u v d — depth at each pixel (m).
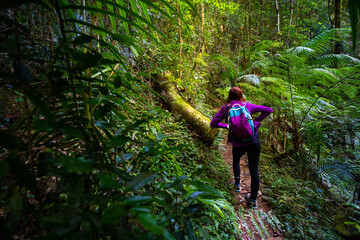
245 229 1.93
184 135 2.59
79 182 0.47
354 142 3.73
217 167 2.65
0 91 0.79
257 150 2.19
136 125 0.79
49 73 0.49
